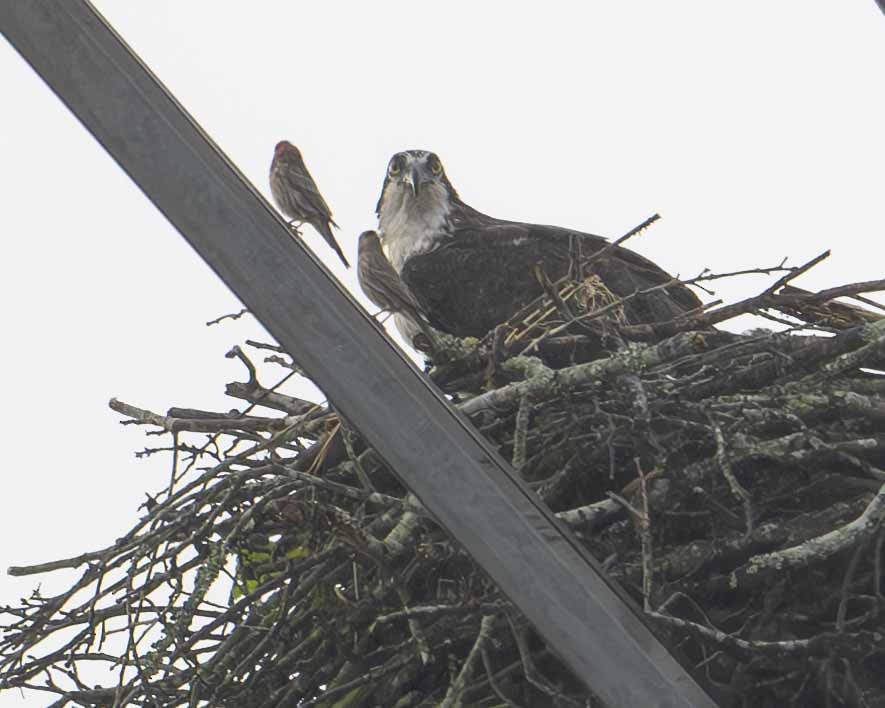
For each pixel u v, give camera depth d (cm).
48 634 1121
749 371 1063
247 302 680
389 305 1213
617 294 1369
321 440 1118
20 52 672
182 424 1216
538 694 1069
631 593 1044
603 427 1047
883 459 1077
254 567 1145
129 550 1094
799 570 1018
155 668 1070
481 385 1149
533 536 680
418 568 1030
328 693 1055
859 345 1060
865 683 1027
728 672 1029
